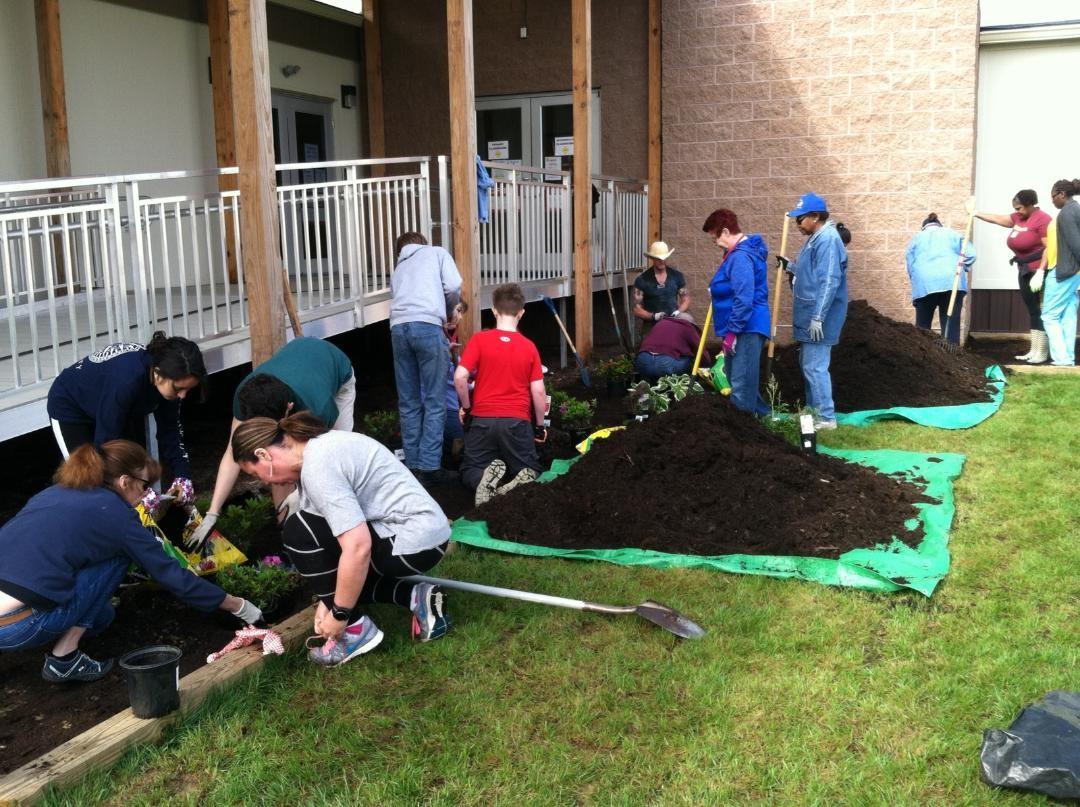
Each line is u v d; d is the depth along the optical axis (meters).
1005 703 3.24
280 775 2.99
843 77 11.20
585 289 9.91
